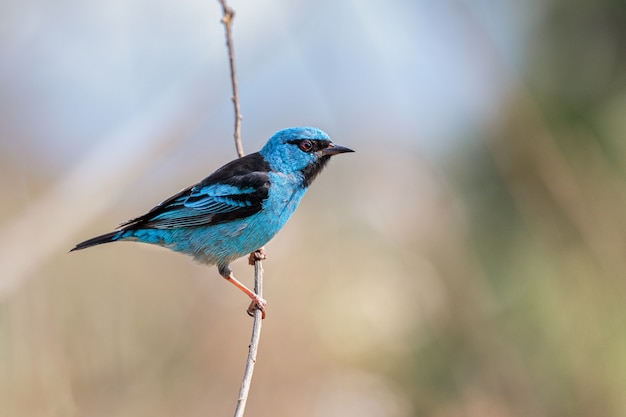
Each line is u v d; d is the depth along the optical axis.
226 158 17.14
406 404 13.35
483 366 13.82
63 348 13.35
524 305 14.04
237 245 11.49
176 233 11.39
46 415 12.27
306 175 11.88
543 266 13.99
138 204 16.83
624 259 13.35
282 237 14.88
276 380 13.48
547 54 14.59
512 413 13.48
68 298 14.02
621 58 14.12
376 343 13.61
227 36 11.35
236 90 11.48
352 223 14.92
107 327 14.13
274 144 11.84
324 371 13.44
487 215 14.77
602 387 13.36
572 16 14.38
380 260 14.34
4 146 17.11
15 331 12.35
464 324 14.00
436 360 13.81
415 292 14.09
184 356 14.12
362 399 13.23
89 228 15.69
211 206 11.29
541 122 13.82
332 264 14.30
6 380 12.16
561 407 13.48
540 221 14.12
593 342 13.48
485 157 14.86
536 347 13.82
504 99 13.91
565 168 13.66
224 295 14.69
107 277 14.71
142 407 13.52
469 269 14.30
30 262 12.70
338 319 13.61
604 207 13.56
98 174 13.71
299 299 13.94
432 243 14.58
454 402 13.51
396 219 14.91
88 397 13.40
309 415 13.16
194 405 13.66
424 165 15.28
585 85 14.30
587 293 13.64
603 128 13.95
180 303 14.70
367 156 15.41
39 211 13.28
